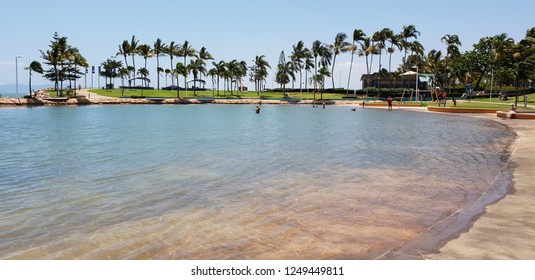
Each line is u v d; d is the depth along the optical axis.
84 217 8.70
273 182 12.05
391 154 17.89
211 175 13.20
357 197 10.13
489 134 26.92
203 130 30.98
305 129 32.12
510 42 91.88
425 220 8.12
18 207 9.52
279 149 19.67
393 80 121.19
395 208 9.07
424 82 119.06
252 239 7.24
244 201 9.88
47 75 97.50
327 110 72.50
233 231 7.69
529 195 9.69
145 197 10.35
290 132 29.36
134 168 14.52
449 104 71.94
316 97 119.12
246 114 56.56
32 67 86.88
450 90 110.44
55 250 6.92
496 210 8.43
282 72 122.75
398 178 12.51
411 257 6.12
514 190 10.25
